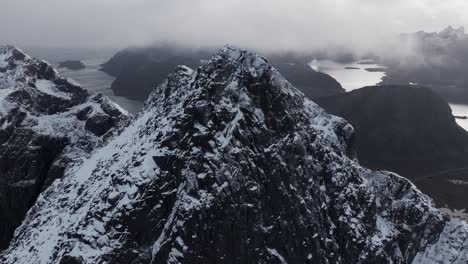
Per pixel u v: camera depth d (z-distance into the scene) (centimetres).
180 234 9012
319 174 10794
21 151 16725
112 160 11362
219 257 9125
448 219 14000
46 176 16750
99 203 10000
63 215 10781
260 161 9819
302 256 9856
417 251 12812
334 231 10619
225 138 9731
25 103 18525
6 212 15938
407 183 13600
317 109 13300
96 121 18100
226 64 10556
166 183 9700
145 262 9175
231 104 10075
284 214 9838
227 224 9219
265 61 10419
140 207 9488
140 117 13100
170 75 12912
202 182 9300
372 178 13575
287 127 10362
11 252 11056
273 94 10319
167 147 10019
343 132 13312
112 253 9144
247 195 9494
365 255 10725
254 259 9394
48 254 9825
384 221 12488
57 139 17362
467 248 12781
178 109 10756
